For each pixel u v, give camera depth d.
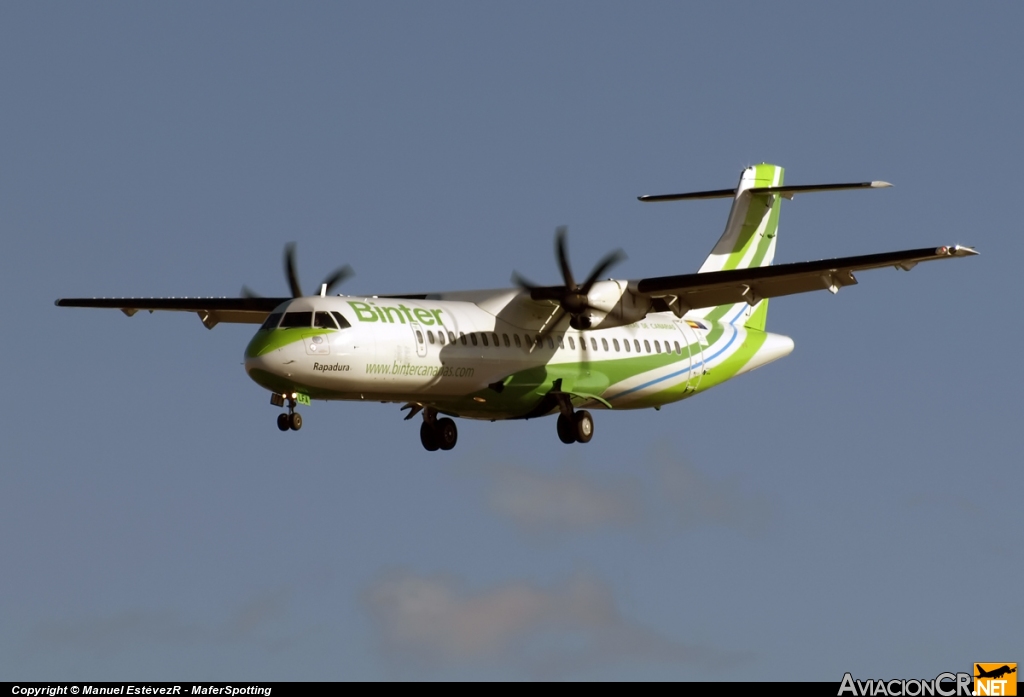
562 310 123.25
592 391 127.25
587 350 126.88
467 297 123.00
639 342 131.88
